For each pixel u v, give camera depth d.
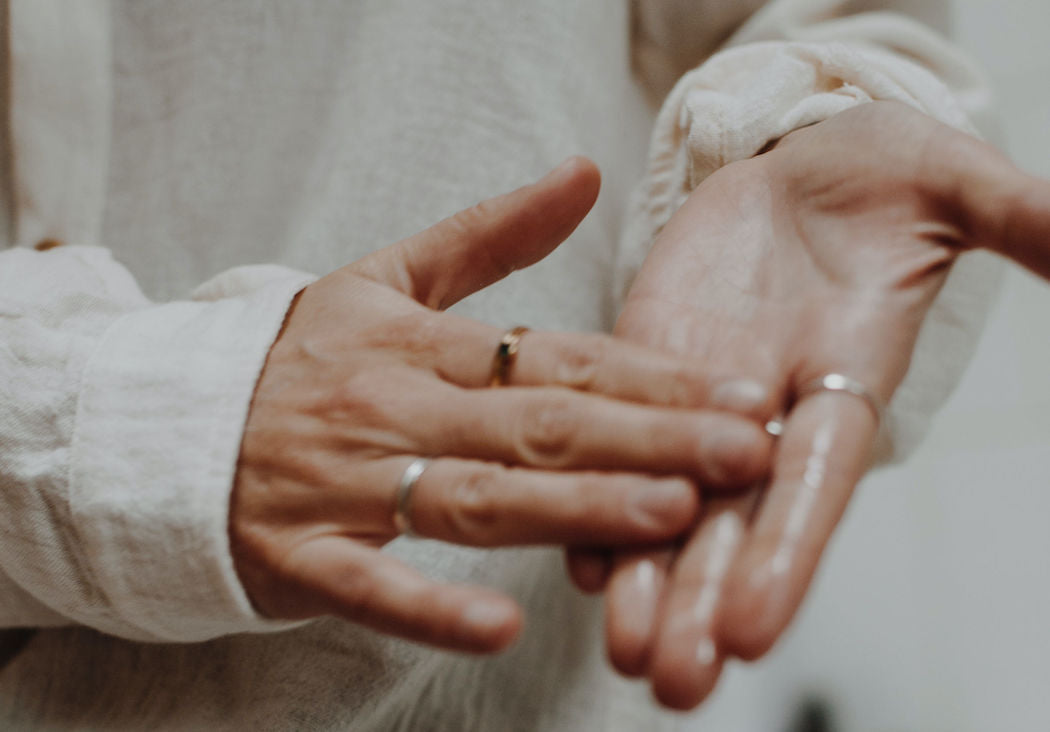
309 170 0.57
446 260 0.41
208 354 0.39
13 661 0.48
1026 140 1.08
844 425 0.34
